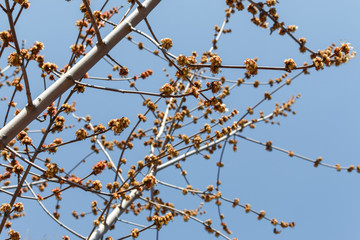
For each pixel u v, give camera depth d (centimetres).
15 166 360
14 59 270
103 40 329
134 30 336
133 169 516
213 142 764
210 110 790
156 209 774
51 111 352
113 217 547
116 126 338
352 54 359
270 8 402
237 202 747
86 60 323
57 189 596
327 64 350
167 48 347
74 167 718
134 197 590
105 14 452
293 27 399
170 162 705
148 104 477
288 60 332
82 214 792
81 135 336
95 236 505
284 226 756
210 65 329
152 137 793
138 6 351
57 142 398
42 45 323
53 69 357
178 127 734
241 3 413
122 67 388
